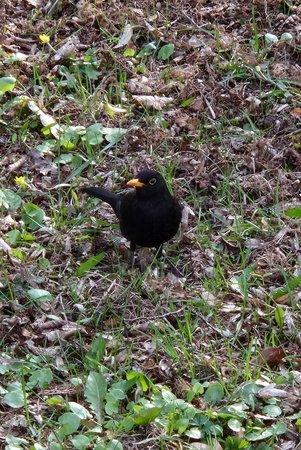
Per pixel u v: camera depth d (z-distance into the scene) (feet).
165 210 33.37
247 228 36.24
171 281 33.96
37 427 27.71
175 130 40.68
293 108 41.65
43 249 34.94
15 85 42.39
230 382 29.37
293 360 30.32
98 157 39.17
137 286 33.53
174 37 45.50
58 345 31.01
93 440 27.20
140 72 43.70
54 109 41.42
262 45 45.47
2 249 34.53
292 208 35.76
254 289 33.45
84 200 37.55
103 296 33.12
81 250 35.50
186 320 31.09
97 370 29.73
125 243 36.01
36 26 46.01
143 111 41.75
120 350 30.71
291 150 39.58
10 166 38.73
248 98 41.73
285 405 28.55
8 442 26.84
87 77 43.27
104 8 47.26
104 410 28.19
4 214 36.55
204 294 33.04
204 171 38.55
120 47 44.73
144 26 45.73
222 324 32.09
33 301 32.42
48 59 43.80
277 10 47.06
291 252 35.50
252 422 27.89
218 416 27.76
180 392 29.09
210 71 43.42
